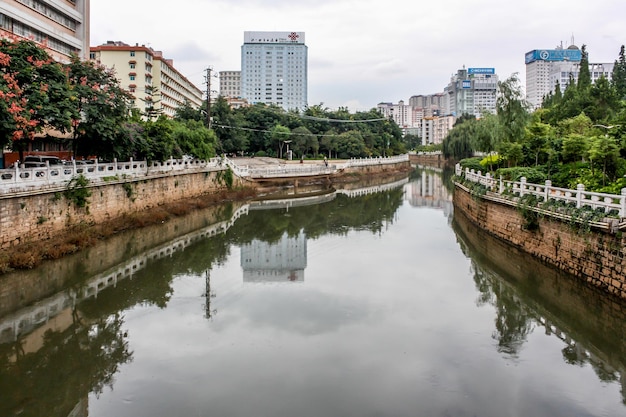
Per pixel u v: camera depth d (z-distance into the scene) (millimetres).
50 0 41188
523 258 22406
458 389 11953
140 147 33094
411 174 87625
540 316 16734
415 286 20094
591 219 17312
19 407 11391
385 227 34250
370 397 11594
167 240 28703
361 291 19516
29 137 23156
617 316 15727
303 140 85438
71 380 12648
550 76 178875
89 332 15641
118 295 19016
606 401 11414
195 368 13117
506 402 11359
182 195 40062
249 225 35312
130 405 11391
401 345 14438
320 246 28062
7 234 20516
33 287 19609
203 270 22766
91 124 27625
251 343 14664
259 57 183500
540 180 27312
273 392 11852
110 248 25531
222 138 77938
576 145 26891
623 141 23219
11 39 24297
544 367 13078
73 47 45969
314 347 14328
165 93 88062
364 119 110438
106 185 28391
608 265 16375
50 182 23391
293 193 54281
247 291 19656
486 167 40031
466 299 18453
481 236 28375
